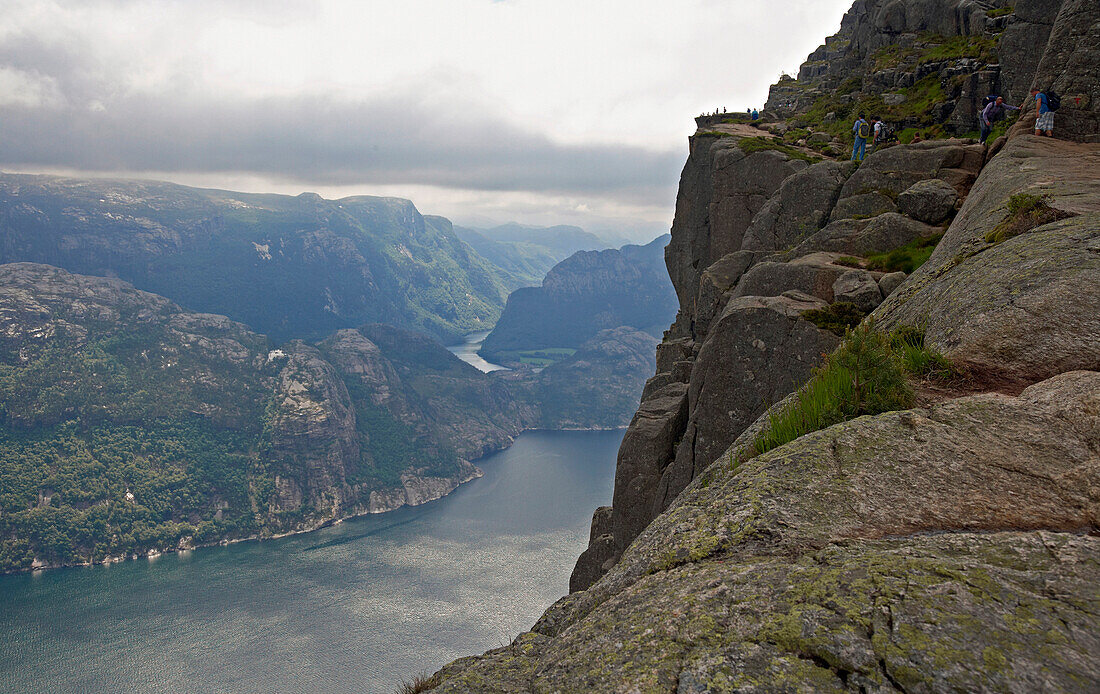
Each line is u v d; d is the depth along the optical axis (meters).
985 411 6.61
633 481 33.00
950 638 3.74
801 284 25.12
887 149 32.03
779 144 49.75
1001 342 8.52
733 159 48.19
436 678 6.09
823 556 4.93
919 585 4.26
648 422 33.88
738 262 37.41
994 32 52.47
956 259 13.35
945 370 8.70
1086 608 3.80
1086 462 5.62
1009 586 4.12
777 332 22.16
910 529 5.18
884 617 4.04
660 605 5.07
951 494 5.51
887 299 14.98
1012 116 34.00
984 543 4.69
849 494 5.68
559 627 6.15
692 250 55.31
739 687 3.82
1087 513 5.11
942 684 3.45
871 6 76.25
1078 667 3.38
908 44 62.62
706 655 4.21
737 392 23.00
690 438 25.41
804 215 36.38
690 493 9.59
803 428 8.55
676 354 44.25
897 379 8.16
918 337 10.56
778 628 4.23
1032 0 37.41
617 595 5.81
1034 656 3.51
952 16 58.72
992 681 3.40
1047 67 25.89
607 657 4.75
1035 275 9.34
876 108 52.00
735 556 5.36
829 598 4.35
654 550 6.15
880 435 6.48
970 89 42.28
